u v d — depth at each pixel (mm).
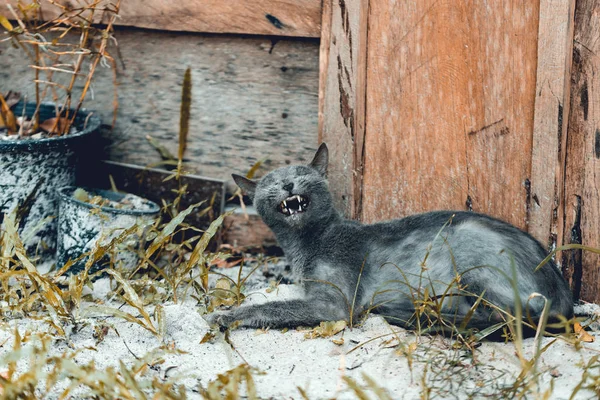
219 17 5723
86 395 3525
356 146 5277
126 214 5285
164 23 5840
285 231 5180
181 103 6078
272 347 4359
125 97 6199
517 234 4523
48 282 4469
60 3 5949
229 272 5574
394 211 5262
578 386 3447
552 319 4285
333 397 3629
